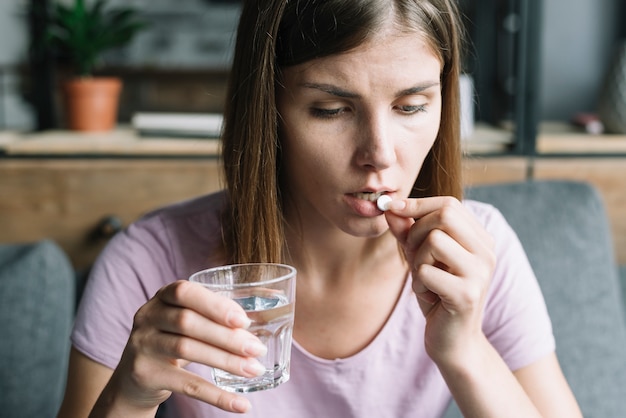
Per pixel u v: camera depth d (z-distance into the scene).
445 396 1.15
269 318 0.76
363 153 0.88
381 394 1.11
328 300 1.09
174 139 1.89
